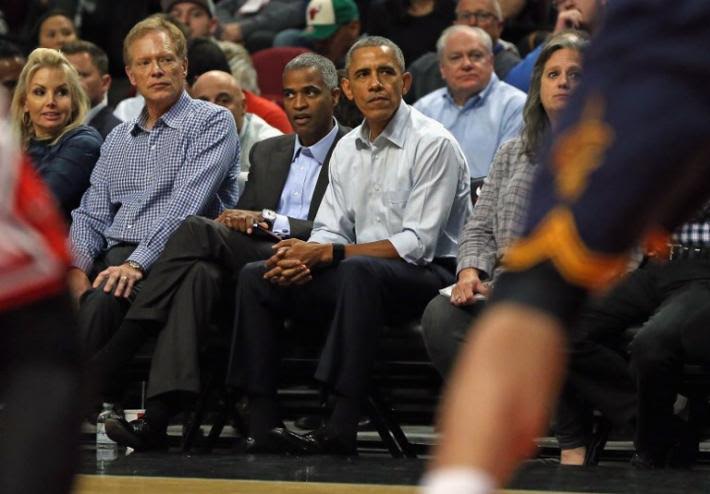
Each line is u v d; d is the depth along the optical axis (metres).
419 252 17.55
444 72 22.31
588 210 3.23
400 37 28.20
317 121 19.75
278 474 15.04
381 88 18.06
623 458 17.64
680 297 15.57
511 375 3.12
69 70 20.48
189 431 17.69
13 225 4.54
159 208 19.17
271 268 17.22
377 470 15.30
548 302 3.23
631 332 16.52
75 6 32.16
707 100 3.19
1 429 4.55
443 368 16.73
